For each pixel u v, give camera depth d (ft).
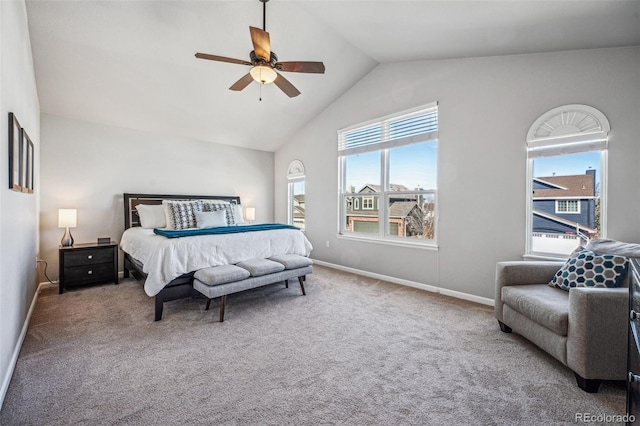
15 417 4.60
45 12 8.34
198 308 9.53
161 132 15.30
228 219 14.60
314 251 16.94
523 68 9.21
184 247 9.16
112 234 13.80
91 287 11.93
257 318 8.71
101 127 13.56
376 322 8.43
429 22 8.57
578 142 8.21
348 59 12.66
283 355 6.57
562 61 8.51
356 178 14.78
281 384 5.51
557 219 8.73
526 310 6.52
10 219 5.88
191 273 9.24
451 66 10.90
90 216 13.21
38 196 11.40
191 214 13.53
